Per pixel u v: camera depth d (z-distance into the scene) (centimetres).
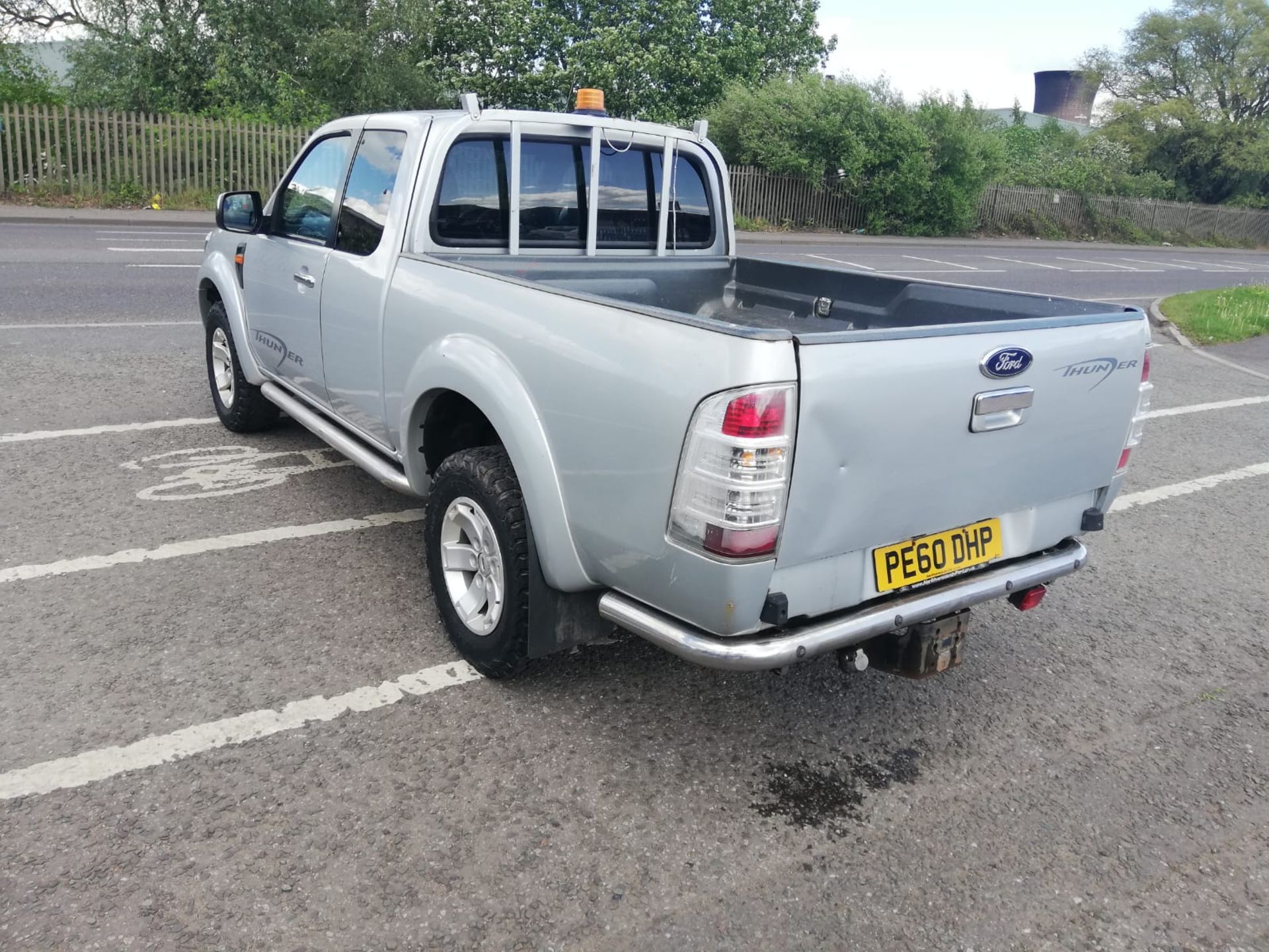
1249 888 286
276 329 516
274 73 2641
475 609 361
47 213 1848
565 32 3200
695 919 260
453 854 276
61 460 558
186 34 2658
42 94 2208
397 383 397
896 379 274
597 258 454
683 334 267
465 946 246
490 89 3173
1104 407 338
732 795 312
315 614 405
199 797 292
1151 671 411
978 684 392
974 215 3353
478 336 341
